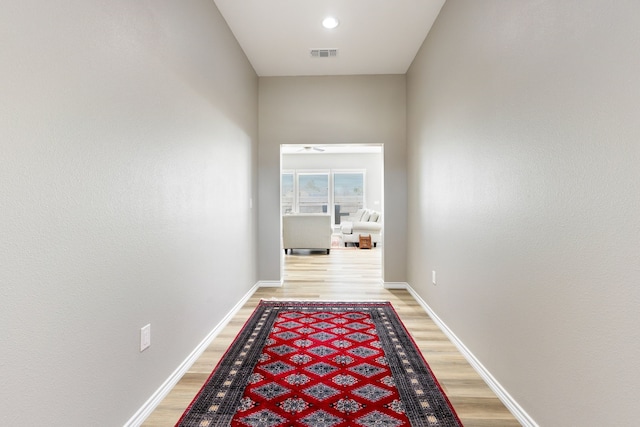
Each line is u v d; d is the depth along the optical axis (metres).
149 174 1.72
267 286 4.35
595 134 1.17
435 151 3.01
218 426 1.61
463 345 2.36
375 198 11.00
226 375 2.09
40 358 1.09
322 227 7.32
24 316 1.04
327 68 4.07
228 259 3.03
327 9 2.83
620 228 1.07
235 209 3.24
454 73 2.52
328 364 2.23
